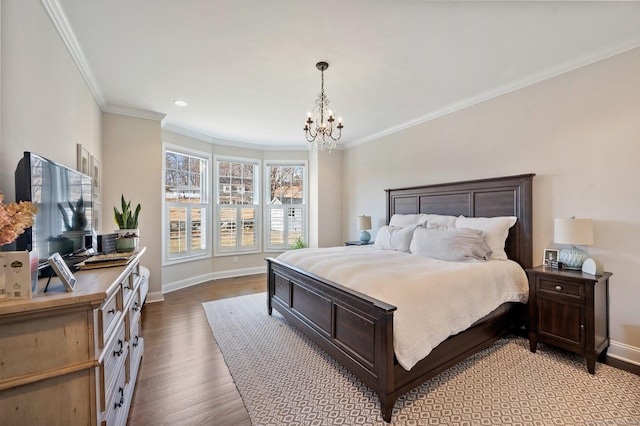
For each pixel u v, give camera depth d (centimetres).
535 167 276
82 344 104
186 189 470
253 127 441
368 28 201
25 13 146
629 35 211
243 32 205
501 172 305
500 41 218
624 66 223
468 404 175
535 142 276
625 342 223
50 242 133
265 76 273
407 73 269
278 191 577
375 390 168
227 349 249
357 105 351
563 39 216
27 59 149
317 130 294
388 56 238
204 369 218
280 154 570
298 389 192
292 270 272
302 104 345
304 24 196
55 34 186
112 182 347
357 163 530
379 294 182
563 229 234
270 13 185
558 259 250
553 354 237
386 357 161
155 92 310
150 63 249
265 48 226
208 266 502
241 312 341
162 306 362
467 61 248
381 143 472
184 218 465
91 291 107
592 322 207
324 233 554
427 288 193
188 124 427
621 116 225
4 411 92
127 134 357
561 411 168
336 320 211
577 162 249
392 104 348
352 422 161
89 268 152
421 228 317
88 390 106
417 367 178
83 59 238
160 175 381
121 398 153
